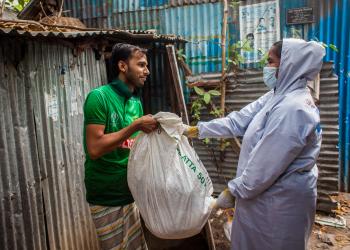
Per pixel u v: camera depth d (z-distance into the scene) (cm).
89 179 234
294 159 207
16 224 245
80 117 332
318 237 389
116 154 231
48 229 279
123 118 232
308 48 207
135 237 255
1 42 232
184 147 228
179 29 545
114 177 231
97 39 354
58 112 296
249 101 466
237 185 215
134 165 221
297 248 216
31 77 261
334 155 434
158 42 486
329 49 487
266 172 202
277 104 209
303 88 211
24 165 252
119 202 236
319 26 484
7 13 529
